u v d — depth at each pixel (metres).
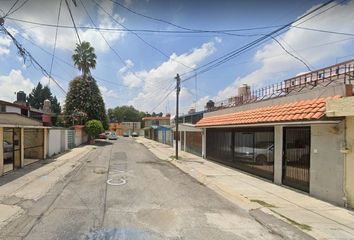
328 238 5.77
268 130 12.50
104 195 9.17
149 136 63.72
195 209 7.81
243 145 15.06
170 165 17.72
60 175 13.05
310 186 9.46
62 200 8.44
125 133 84.31
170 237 5.71
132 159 20.59
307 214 7.37
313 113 8.54
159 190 10.18
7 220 6.51
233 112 17.36
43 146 19.61
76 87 42.78
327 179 8.65
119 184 11.10
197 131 23.94
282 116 10.10
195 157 22.67
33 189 9.91
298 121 9.00
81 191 9.72
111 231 5.92
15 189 9.87
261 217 7.08
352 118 7.71
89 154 23.95
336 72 10.59
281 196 9.38
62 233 5.74
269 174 12.36
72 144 32.06
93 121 39.50
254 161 13.78
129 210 7.50
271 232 6.14
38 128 18.80
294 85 12.62
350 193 7.81
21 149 15.27
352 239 5.72
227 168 16.39
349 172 7.84
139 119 114.94
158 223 6.53
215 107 22.73
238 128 15.68
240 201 8.80
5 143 13.59
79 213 7.13
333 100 7.77
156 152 27.56
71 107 42.38
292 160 10.66
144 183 11.45
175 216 7.11
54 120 47.44
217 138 19.09
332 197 8.43
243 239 5.73
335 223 6.67
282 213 7.45
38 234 5.66
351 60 10.06
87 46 43.06
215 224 6.60
